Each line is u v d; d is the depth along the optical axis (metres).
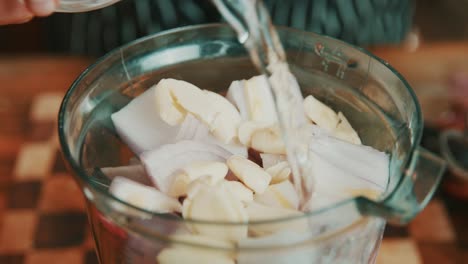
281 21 0.83
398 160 0.43
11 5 0.58
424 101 0.81
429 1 1.57
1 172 0.76
